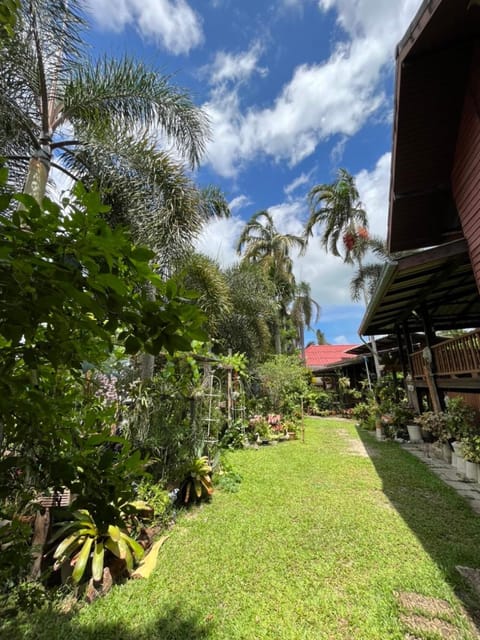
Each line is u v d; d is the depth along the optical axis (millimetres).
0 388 869
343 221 14883
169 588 2602
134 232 4184
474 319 9586
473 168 4113
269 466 6125
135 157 4262
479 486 4812
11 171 3967
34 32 3336
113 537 2691
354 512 3949
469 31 3443
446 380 6387
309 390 16078
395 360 11977
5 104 3412
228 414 8062
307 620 2248
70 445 1064
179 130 4551
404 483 4984
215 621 2258
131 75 4215
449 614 2256
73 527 2648
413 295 6855
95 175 4219
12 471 1195
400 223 5605
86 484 1009
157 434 4172
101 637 2139
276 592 2533
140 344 837
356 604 2377
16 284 680
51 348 900
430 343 7090
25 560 1062
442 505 4098
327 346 25578
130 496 1066
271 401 11172
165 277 4395
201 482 4418
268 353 12844
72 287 683
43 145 3814
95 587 2518
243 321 11273
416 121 4270
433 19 3270
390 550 3070
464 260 5062
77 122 4191
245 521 3750
